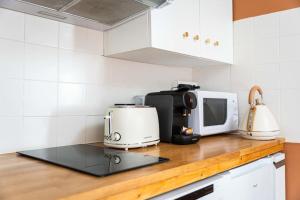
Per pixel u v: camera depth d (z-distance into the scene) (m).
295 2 1.52
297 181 1.50
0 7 1.04
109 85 1.41
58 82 1.21
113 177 0.68
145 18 1.19
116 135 1.10
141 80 1.59
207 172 0.91
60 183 0.63
